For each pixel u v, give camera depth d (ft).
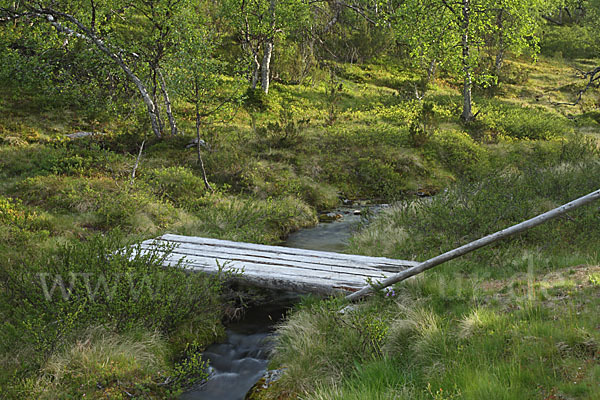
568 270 19.94
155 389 15.55
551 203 31.42
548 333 13.80
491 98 104.27
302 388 15.07
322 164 56.34
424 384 13.47
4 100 64.85
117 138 58.34
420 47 84.99
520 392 11.47
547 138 74.74
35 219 30.40
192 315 20.13
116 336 17.38
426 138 63.52
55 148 52.85
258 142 59.72
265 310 22.53
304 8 89.25
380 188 52.90
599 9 156.76
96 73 62.59
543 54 152.66
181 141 56.70
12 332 16.65
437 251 25.77
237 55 94.17
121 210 34.91
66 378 14.99
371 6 114.11
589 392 10.88
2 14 61.41
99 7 60.70
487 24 83.10
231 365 17.79
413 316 17.30
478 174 50.42
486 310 16.53
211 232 33.78
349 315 18.43
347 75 109.29
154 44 57.88
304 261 24.99
